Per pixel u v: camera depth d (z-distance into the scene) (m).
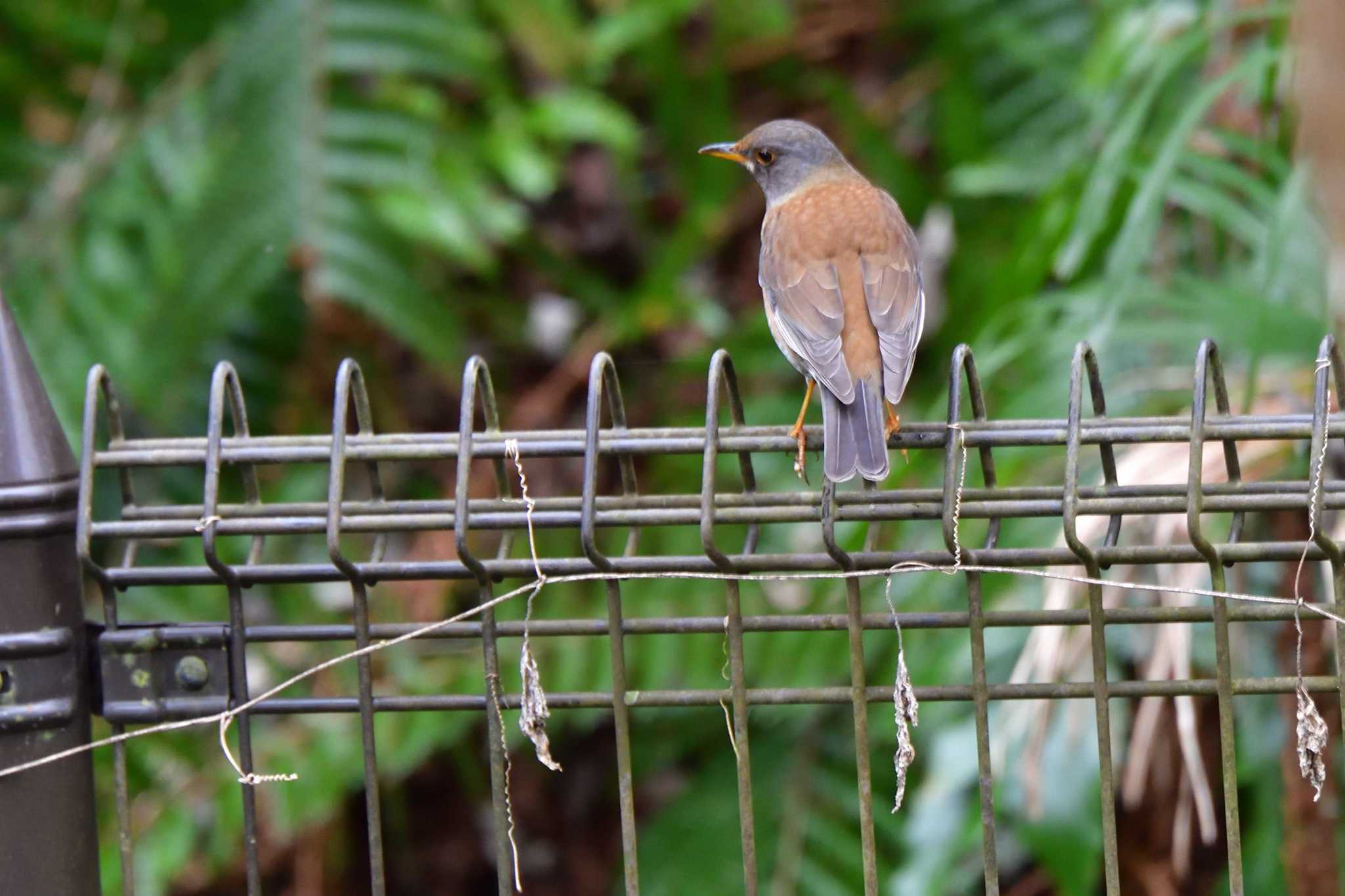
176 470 10.44
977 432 4.62
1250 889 7.67
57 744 4.81
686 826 9.35
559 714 9.23
